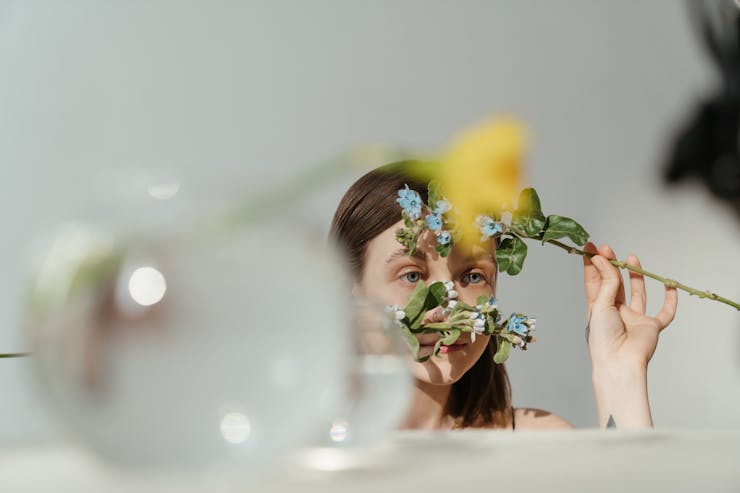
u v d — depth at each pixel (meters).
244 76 2.46
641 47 2.54
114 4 2.47
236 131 2.45
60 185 2.42
